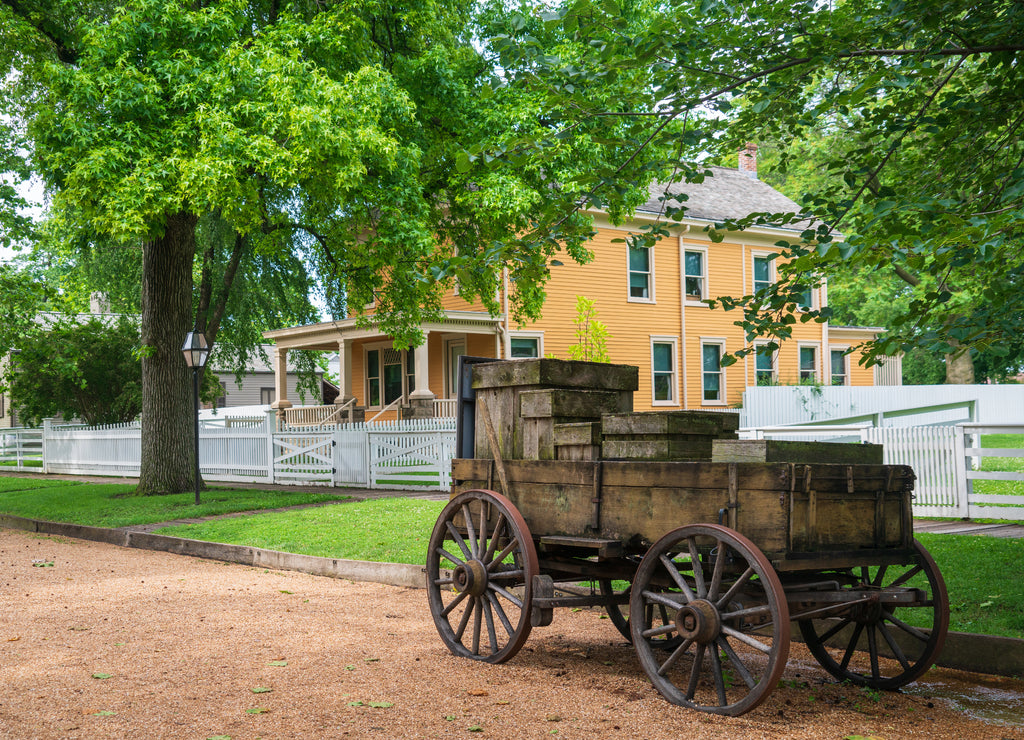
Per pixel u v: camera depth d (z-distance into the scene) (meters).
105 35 13.45
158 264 17.72
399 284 17.19
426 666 5.50
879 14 5.93
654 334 28.66
